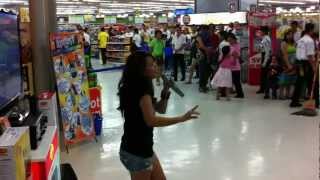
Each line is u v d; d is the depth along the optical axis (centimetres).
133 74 275
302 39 784
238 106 833
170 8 3953
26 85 548
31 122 277
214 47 1024
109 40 2244
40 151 259
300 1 3169
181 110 802
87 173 455
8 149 191
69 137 540
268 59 954
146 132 279
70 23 3091
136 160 280
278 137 588
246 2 1634
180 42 1216
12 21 339
